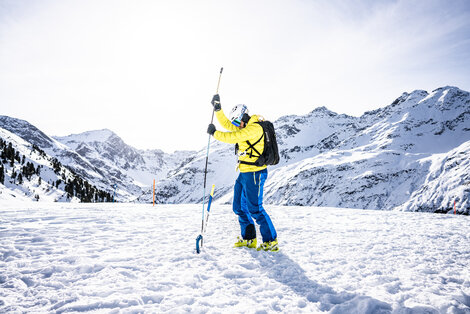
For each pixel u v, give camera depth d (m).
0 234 4.37
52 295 2.36
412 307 2.19
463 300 2.33
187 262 3.23
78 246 3.83
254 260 3.37
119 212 7.43
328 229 5.40
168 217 6.70
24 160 114.25
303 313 2.18
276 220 6.59
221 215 7.24
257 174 3.69
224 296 2.42
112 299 2.29
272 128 3.78
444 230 5.28
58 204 9.95
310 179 139.25
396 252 3.73
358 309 2.21
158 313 2.10
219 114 3.97
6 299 2.28
